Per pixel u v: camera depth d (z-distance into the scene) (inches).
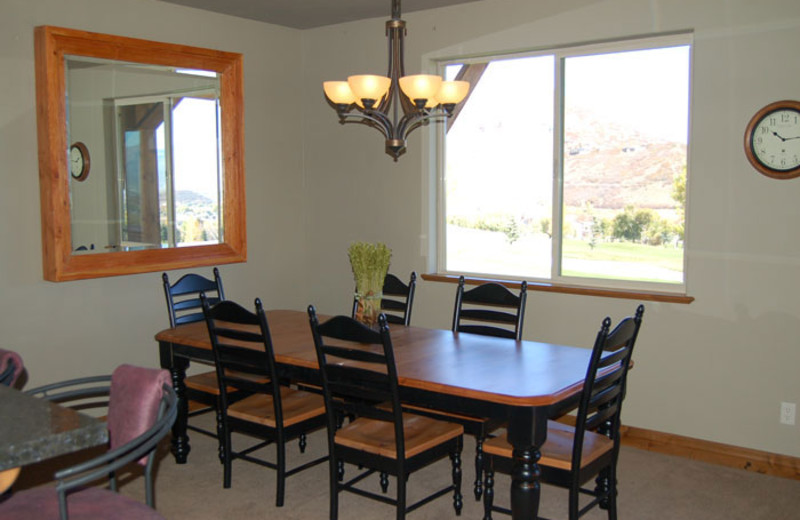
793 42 128.9
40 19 145.9
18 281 145.9
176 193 173.0
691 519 115.6
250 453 142.3
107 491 77.1
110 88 157.4
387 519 115.6
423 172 181.5
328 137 199.8
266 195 195.9
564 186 163.5
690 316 143.8
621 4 147.3
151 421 75.7
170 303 147.8
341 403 107.8
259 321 113.1
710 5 136.8
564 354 115.0
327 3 169.9
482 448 107.7
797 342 132.3
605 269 158.9
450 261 184.1
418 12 177.3
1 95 141.4
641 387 150.9
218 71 180.1
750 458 138.4
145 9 163.5
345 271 200.5
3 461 53.7
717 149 138.2
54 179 146.6
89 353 157.8
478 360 110.9
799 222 130.5
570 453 100.0
